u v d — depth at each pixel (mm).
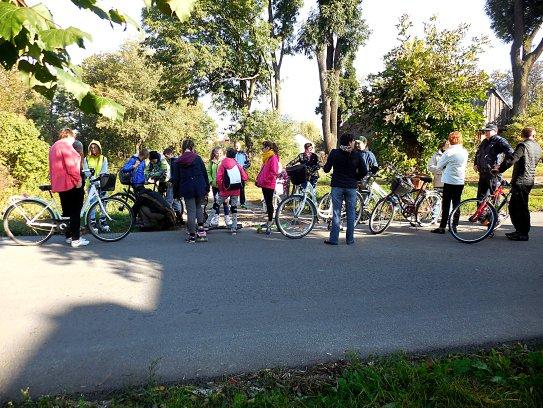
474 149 11586
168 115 42812
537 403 2664
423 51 10844
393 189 8258
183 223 9312
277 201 10680
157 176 9648
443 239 7805
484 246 7215
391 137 11453
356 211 9148
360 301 4625
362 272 5688
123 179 9172
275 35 27891
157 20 22516
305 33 24719
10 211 7098
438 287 5098
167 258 6355
